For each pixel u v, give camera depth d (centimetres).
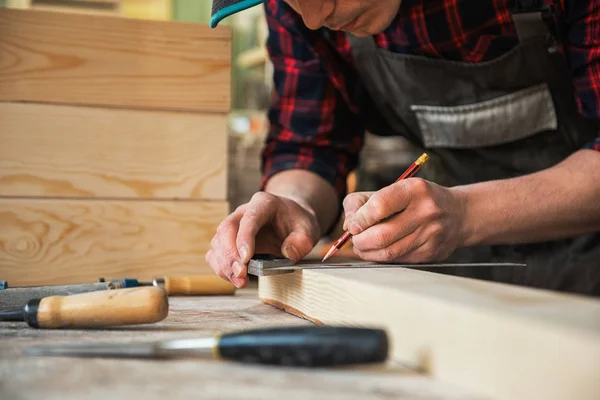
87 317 87
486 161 173
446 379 63
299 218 133
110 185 152
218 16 118
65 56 148
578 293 173
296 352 64
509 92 162
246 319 102
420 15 156
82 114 150
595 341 48
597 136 160
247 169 322
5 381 61
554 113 161
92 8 396
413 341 68
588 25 141
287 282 110
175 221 156
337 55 175
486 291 71
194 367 67
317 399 56
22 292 105
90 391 58
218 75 158
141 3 498
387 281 82
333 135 179
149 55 153
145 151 154
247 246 117
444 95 167
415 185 119
